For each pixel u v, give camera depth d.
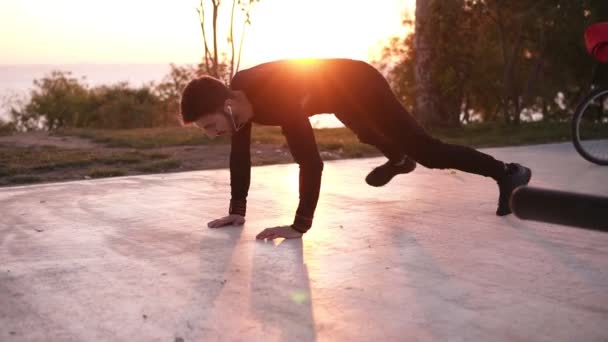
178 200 4.03
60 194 4.28
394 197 4.04
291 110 2.76
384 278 2.34
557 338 1.78
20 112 16.86
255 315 1.98
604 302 2.06
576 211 0.75
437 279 2.32
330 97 2.83
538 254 2.65
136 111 15.49
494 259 2.58
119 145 7.62
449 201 3.87
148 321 1.94
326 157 6.40
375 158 6.32
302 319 1.95
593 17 10.44
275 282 2.31
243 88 2.73
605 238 2.89
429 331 1.84
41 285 2.30
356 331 1.85
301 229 2.96
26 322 1.95
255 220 3.40
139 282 2.33
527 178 3.24
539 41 11.23
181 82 17.02
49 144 7.86
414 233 3.05
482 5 10.45
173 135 8.73
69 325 1.92
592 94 5.43
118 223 3.35
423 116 11.05
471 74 11.30
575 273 2.38
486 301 2.08
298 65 2.77
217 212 3.63
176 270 2.47
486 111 15.40
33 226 3.29
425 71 10.94
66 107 16.66
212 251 2.76
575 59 11.72
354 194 4.16
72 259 2.65
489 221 3.29
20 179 5.06
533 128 10.08
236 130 2.73
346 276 2.38
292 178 4.99
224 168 5.71
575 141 5.52
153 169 5.63
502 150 6.91
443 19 10.55
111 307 2.07
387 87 2.85
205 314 2.00
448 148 2.95
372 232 3.08
